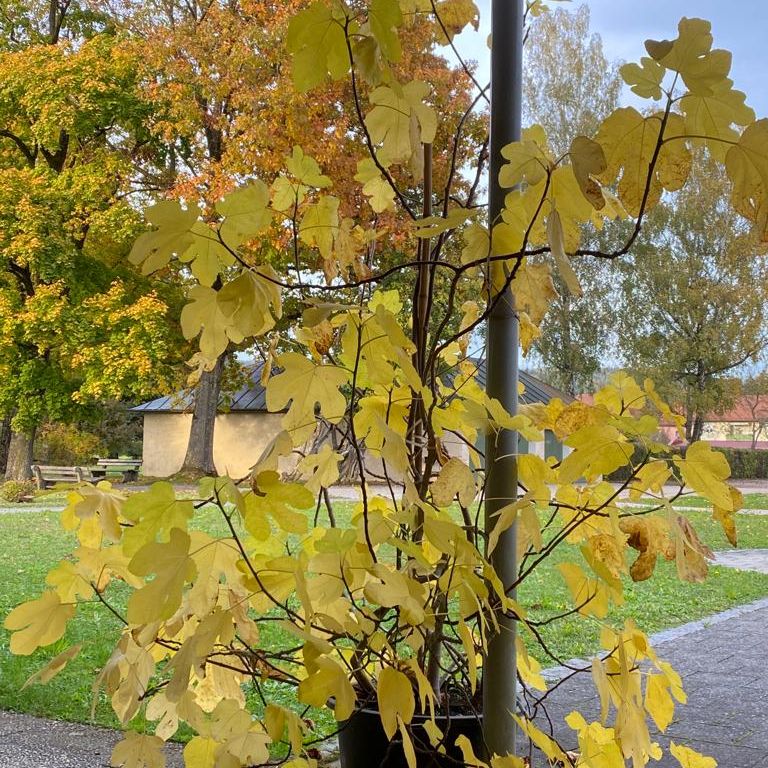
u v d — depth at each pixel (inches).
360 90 622.2
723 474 57.2
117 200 936.9
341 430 79.4
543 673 185.8
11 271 937.5
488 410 67.4
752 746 142.7
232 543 63.6
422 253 83.0
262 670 70.9
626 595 302.0
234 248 56.9
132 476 1035.9
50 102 886.4
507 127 72.5
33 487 827.4
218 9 845.2
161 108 882.8
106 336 901.8
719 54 46.9
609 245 1384.1
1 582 311.1
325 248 81.0
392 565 84.3
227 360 981.8
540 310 67.2
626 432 58.3
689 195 1378.0
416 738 70.6
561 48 1425.9
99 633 223.3
